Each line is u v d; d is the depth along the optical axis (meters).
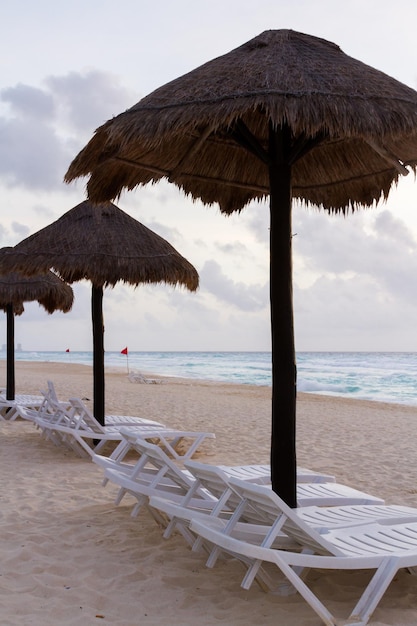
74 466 7.66
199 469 4.04
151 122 3.89
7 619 3.32
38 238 8.36
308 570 3.73
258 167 5.58
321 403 19.59
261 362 82.75
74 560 4.26
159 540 4.71
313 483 6.05
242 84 3.89
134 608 3.53
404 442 11.05
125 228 8.52
